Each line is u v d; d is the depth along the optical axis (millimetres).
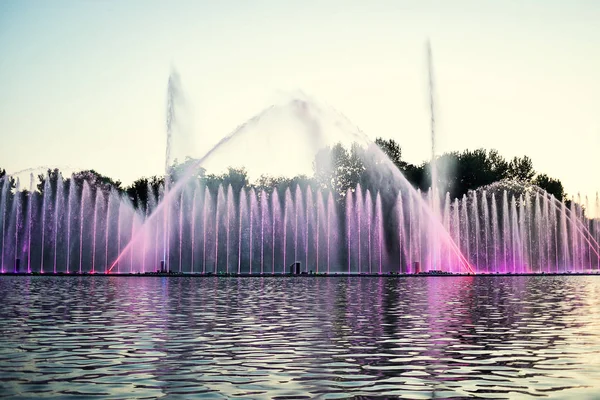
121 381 12844
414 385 12578
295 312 27375
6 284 51750
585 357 15805
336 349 17000
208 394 11742
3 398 11383
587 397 11547
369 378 13227
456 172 109250
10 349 16828
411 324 22812
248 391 11992
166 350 16719
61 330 20844
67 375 13438
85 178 98688
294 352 16469
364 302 33312
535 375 13570
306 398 11461
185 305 31047
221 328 21453
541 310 28625
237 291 43031
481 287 49281
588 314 26766
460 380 13070
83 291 42375
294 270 81750
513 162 121250
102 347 17203
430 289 46156
